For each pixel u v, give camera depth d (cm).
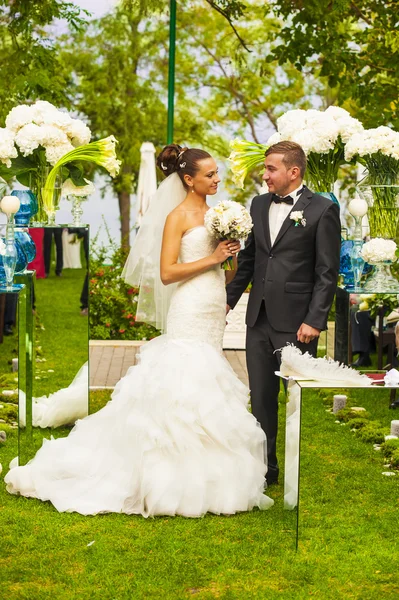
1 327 636
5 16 1113
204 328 468
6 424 589
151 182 1188
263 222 476
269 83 2098
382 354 529
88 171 1998
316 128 538
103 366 834
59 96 1072
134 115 1961
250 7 1872
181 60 2069
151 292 521
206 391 448
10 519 429
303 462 496
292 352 400
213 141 2172
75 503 443
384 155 527
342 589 352
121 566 370
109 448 467
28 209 557
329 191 559
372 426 546
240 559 379
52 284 570
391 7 1018
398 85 1038
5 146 539
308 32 1005
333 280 457
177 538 404
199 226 471
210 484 441
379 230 533
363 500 444
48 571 364
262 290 473
